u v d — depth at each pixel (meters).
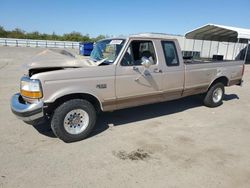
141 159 3.89
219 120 5.94
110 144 4.42
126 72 4.81
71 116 4.41
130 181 3.30
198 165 3.74
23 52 26.20
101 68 4.52
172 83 5.63
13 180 3.26
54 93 4.11
